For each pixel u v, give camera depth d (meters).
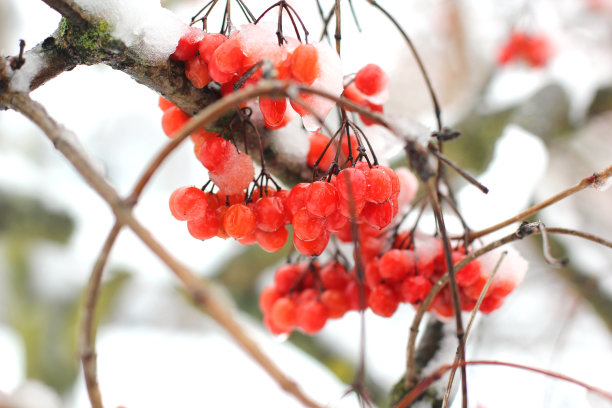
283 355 1.01
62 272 1.11
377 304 0.56
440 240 0.56
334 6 0.55
